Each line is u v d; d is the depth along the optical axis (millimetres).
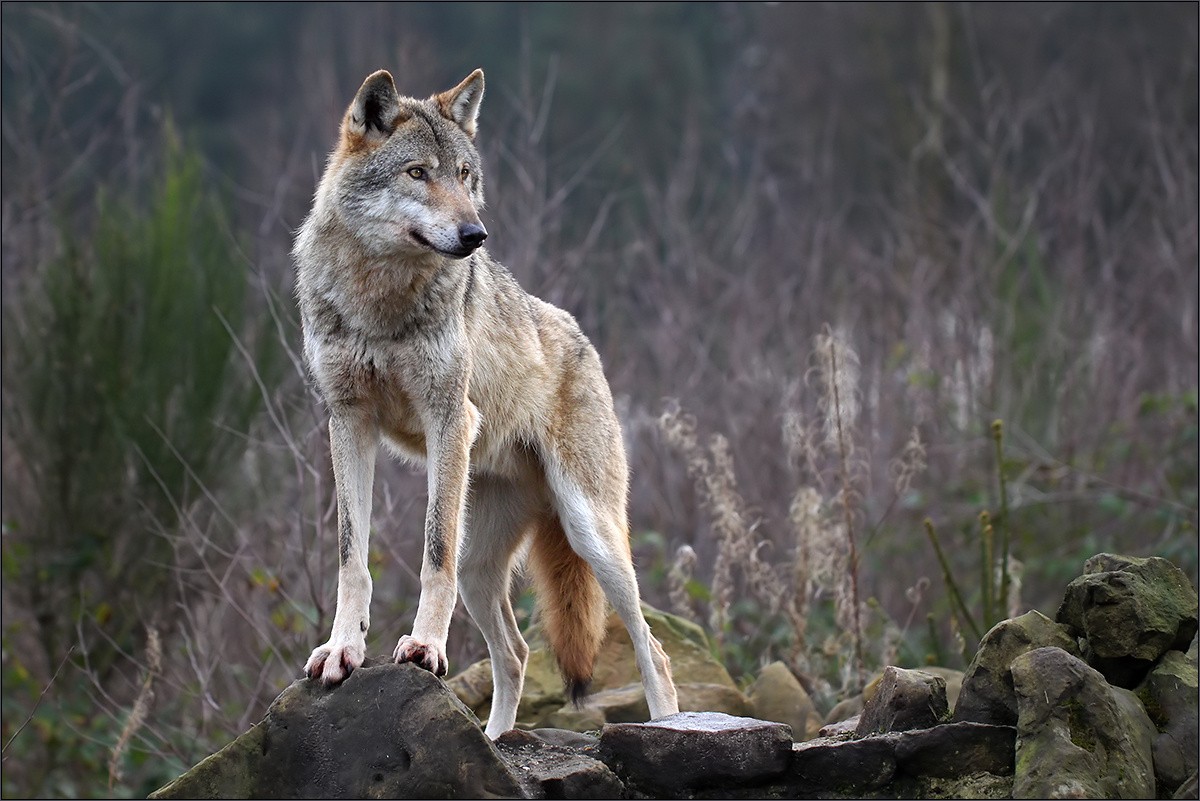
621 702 9758
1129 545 14453
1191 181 18500
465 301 8289
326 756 6879
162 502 13086
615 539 8961
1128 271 19938
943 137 25594
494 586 9109
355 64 23906
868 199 25969
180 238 13836
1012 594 10602
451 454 7945
